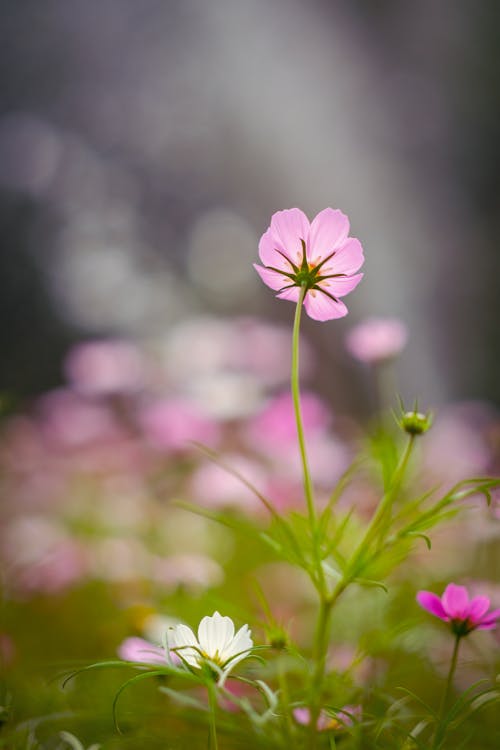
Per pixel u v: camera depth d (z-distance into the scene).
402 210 6.36
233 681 1.58
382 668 1.66
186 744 1.53
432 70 6.57
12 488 2.96
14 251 6.54
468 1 6.55
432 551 1.89
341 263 1.43
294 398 1.42
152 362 3.44
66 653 1.88
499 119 6.46
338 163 6.52
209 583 1.86
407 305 6.07
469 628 1.42
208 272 6.41
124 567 1.95
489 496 1.43
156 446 2.77
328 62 6.65
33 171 6.73
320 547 1.44
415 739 1.42
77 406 3.43
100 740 1.51
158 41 6.84
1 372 6.18
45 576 1.96
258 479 2.14
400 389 5.70
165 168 6.75
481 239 6.28
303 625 1.86
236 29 6.75
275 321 6.15
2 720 1.47
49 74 6.88
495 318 6.05
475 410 2.74
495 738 1.53
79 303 6.36
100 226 6.64
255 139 6.66
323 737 1.43
